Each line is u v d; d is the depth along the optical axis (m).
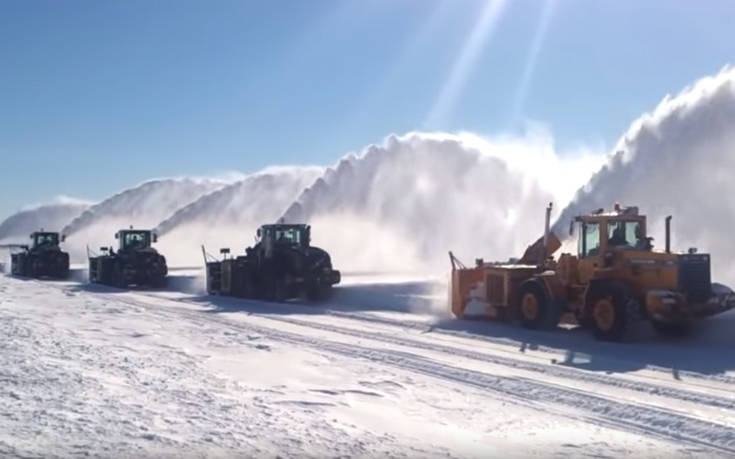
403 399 13.15
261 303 31.77
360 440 10.27
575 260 21.58
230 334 21.09
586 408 12.69
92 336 19.67
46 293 37.50
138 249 44.62
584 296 20.53
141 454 8.97
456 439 10.70
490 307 23.52
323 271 32.44
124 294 37.91
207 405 11.75
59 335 19.47
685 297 19.48
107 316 25.55
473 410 12.52
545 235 24.20
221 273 36.47
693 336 20.42
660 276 19.67
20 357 15.46
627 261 20.03
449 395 13.55
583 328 22.16
